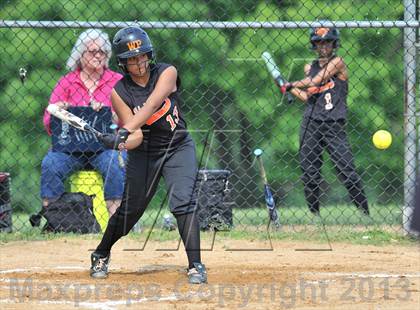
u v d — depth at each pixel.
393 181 32.00
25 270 20.19
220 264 21.12
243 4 35.44
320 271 20.02
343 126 27.09
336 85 26.98
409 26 24.91
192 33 35.66
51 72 35.56
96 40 26.23
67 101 26.45
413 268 20.64
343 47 33.81
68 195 26.17
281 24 24.95
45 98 36.16
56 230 26.28
